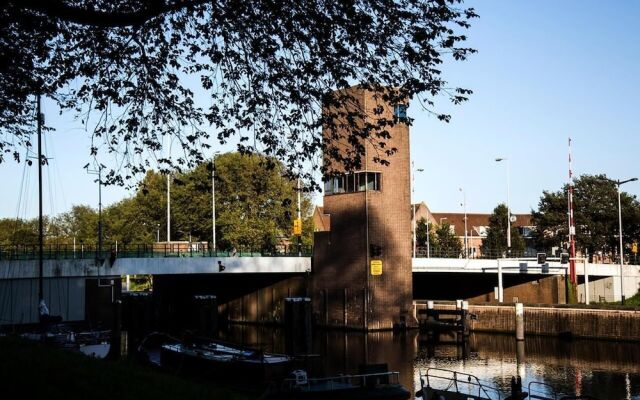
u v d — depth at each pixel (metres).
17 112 19.88
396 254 62.34
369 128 16.42
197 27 16.12
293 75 15.84
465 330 56.06
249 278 74.56
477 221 144.38
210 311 60.62
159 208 88.62
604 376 38.50
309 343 54.00
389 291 61.75
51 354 18.47
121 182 17.78
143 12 12.83
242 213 79.44
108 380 15.25
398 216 62.72
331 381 30.42
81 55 17.08
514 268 67.12
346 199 63.03
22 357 16.30
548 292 70.44
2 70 15.64
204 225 83.31
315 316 65.12
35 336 38.09
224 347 36.09
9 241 117.00
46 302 50.50
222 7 14.89
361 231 61.44
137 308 60.84
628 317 50.16
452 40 14.82
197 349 35.34
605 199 84.62
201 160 17.78
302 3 14.40
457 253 87.50
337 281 63.56
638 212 82.88
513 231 100.50
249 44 15.68
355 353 48.66
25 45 16.98
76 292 51.84
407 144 63.41
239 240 78.62
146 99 17.17
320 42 14.91
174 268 58.44
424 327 58.72
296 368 32.47
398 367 42.22
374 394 27.98
